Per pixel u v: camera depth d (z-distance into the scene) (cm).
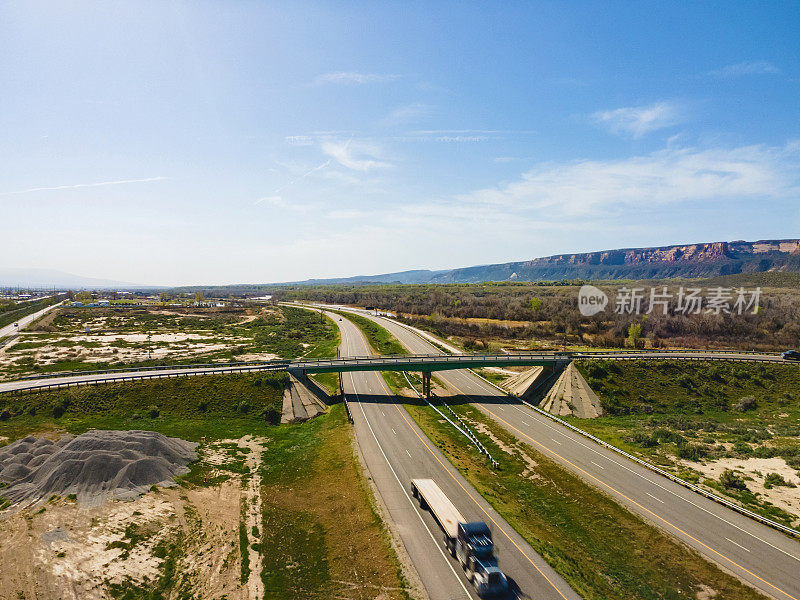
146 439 5141
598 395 7962
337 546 3803
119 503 4178
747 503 4419
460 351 11838
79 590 3098
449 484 4794
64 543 3575
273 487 4888
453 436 6269
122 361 10300
